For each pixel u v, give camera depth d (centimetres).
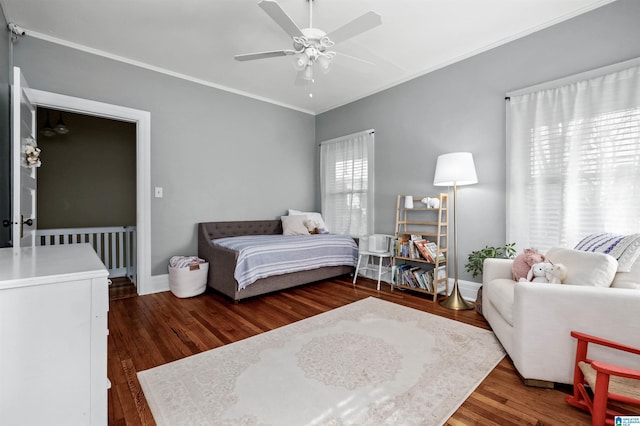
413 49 299
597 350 141
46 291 86
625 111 216
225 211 395
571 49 244
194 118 365
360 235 419
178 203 353
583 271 164
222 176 392
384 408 139
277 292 337
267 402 143
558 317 151
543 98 256
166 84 343
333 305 291
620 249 167
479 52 300
